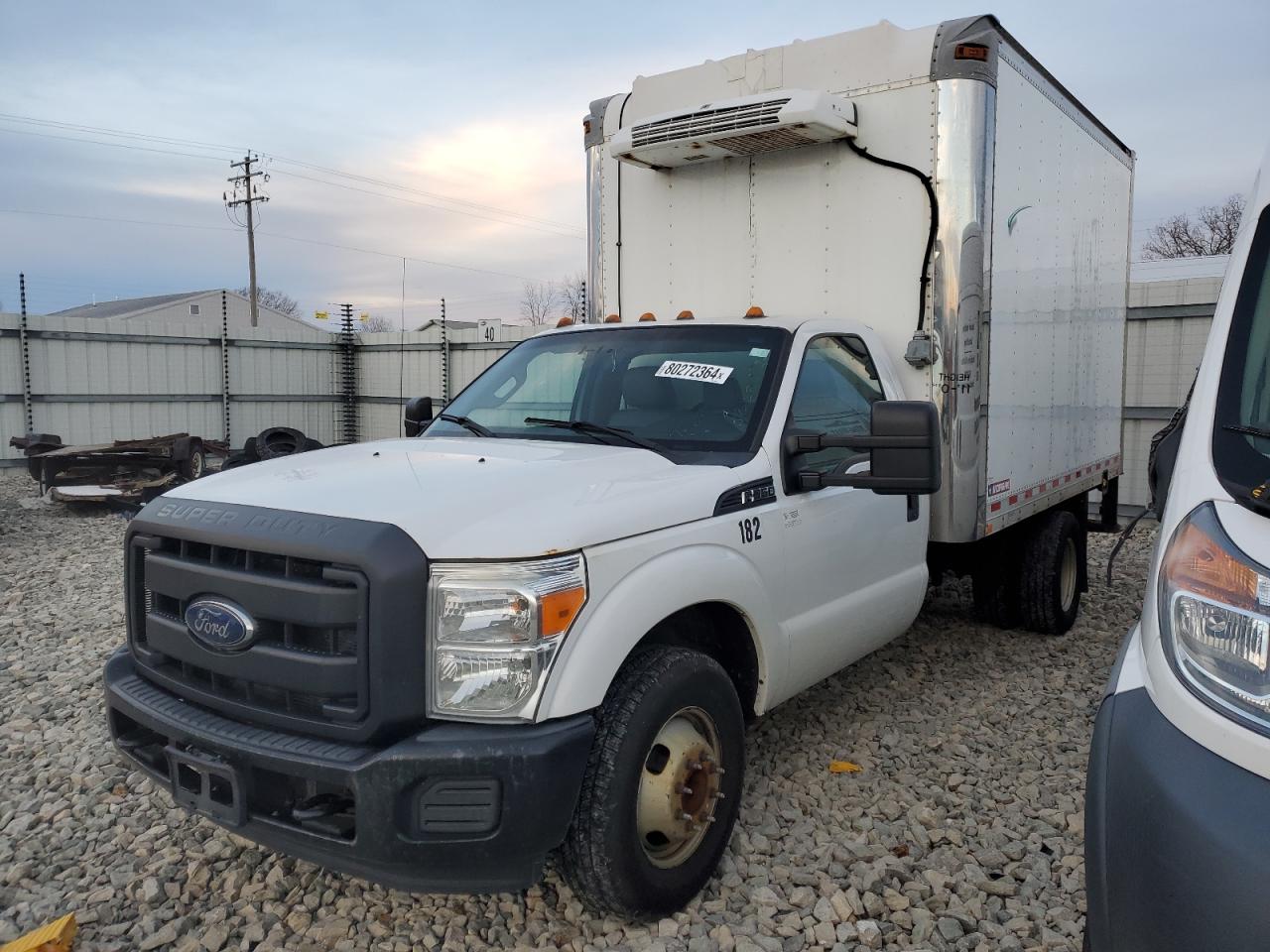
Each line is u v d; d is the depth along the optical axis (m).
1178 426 2.88
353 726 2.64
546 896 3.30
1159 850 1.86
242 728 2.81
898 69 4.91
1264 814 1.76
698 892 3.25
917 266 4.91
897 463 3.35
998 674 5.67
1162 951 1.83
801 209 5.30
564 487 3.08
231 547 2.85
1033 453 5.82
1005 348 5.30
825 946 3.04
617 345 4.44
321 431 20.20
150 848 3.65
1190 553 2.08
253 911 3.22
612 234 6.12
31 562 9.26
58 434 16.48
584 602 2.79
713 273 5.66
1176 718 1.97
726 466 3.58
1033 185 5.54
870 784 4.18
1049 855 3.61
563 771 2.64
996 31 4.91
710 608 3.53
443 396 19.00
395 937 3.09
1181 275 15.78
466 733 2.62
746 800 4.01
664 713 2.99
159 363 17.73
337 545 2.66
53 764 4.43
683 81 5.72
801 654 3.86
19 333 16.02
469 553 2.65
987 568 6.35
